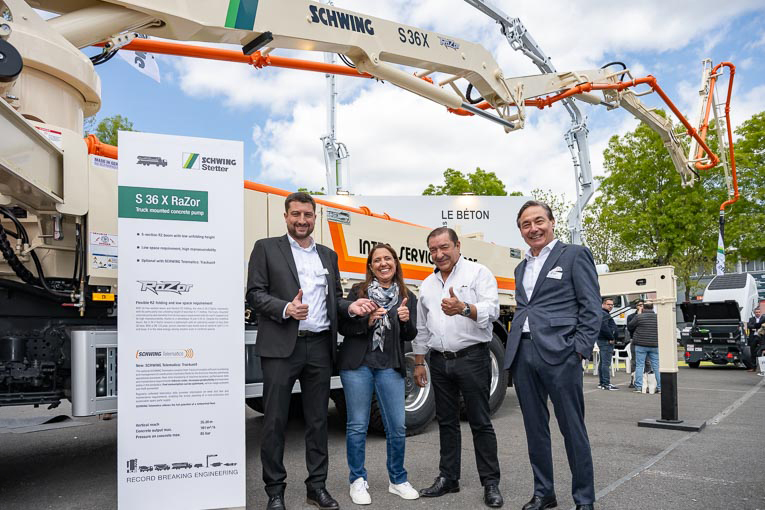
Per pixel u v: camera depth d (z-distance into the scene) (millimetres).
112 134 16516
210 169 3539
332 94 16734
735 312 15312
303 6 4887
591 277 3582
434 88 6062
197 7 4289
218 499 3445
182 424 3391
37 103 3762
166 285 3400
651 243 22422
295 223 3762
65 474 4680
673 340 6680
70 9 4172
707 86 11469
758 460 4957
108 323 4301
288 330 3584
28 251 3807
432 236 4098
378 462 4965
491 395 7195
